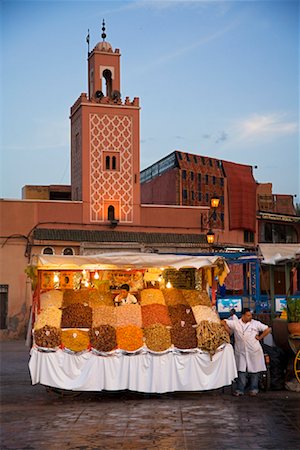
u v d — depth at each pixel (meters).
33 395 13.93
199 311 13.74
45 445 9.20
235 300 20.20
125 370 12.96
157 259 14.09
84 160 36.38
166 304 14.04
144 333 13.13
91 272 15.76
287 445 9.06
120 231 36.19
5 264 33.75
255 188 41.31
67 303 14.01
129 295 14.87
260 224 41.56
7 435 9.85
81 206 35.69
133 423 10.65
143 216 36.75
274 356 13.98
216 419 10.86
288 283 17.34
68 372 12.97
